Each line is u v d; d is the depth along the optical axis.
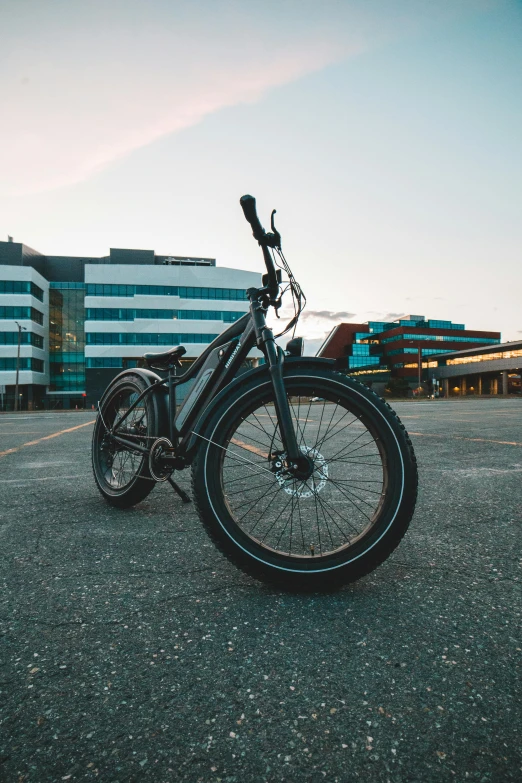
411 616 1.29
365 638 1.18
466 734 0.84
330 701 0.94
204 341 60.72
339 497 2.72
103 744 0.83
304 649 1.13
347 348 99.31
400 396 69.38
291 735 0.85
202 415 1.62
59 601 1.41
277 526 2.16
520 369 66.31
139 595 1.45
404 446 1.50
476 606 1.35
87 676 1.03
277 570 1.45
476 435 6.04
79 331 68.69
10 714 0.91
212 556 1.79
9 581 1.56
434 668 1.05
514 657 1.09
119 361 58.62
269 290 1.85
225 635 1.20
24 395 59.84
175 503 2.67
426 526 2.14
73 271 70.81
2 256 61.50
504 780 0.74
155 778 0.75
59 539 2.00
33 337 60.66
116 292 59.22
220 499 1.52
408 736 0.84
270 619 1.29
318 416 7.89
